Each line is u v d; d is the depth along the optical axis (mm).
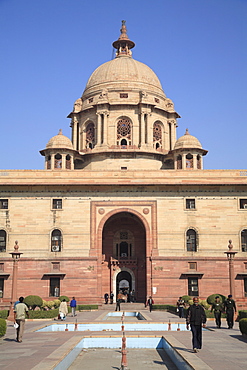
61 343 21266
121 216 56281
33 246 51406
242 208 52938
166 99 71000
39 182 52594
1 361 16469
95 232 52062
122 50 76062
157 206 52844
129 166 63281
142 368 17641
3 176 53031
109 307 50344
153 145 66688
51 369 14445
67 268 50844
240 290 50312
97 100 67562
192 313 18781
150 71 71938
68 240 51719
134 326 30047
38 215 52281
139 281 55625
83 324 30219
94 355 20422
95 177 53062
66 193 52969
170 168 65625
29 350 19094
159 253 51531
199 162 62375
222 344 21250
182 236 52062
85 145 68188
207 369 14438
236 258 51188
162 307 48094
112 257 56125
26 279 50438
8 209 52312
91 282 50500
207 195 53156
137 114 66438
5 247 51438
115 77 68750
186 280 50812
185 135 63375
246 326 23203
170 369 17500
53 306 44125
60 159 61469
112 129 65875
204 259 51156
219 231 52188
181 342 21172
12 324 33562
